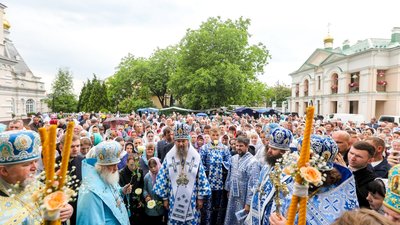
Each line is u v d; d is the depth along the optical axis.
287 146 3.10
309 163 2.00
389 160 4.15
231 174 5.30
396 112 35.97
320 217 2.21
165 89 47.91
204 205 5.15
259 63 34.72
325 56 46.59
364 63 38.06
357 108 41.91
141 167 4.89
